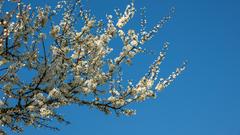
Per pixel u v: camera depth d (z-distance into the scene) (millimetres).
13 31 8922
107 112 9852
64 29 9500
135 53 10109
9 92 8781
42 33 9117
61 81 9102
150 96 10055
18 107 8852
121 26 10133
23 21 9000
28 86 8898
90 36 9844
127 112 9914
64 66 9133
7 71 8727
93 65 9734
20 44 9055
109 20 10086
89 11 9812
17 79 8891
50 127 9328
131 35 10141
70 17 9523
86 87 9398
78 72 9438
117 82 9984
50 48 9273
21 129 9289
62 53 9258
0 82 8820
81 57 9695
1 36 8719
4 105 8836
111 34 10000
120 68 10016
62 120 9320
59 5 9398
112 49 10094
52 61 9188
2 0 8828
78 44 9641
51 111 8859
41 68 8945
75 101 9406
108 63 9992
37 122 9242
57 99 8945
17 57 9078
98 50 9797
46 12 9273
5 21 8734
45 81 8992
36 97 8773
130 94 10000
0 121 8922
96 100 9656
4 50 8930
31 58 9070
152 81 10078
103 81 9734
